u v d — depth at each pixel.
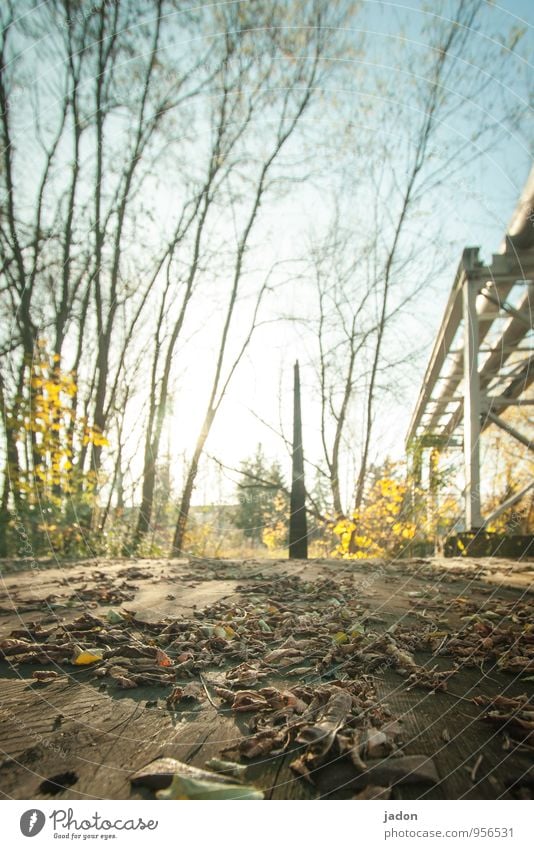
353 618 3.10
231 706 1.78
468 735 1.50
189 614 3.23
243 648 2.46
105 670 2.15
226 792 1.22
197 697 1.87
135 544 10.06
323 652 2.39
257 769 1.33
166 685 2.00
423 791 1.22
